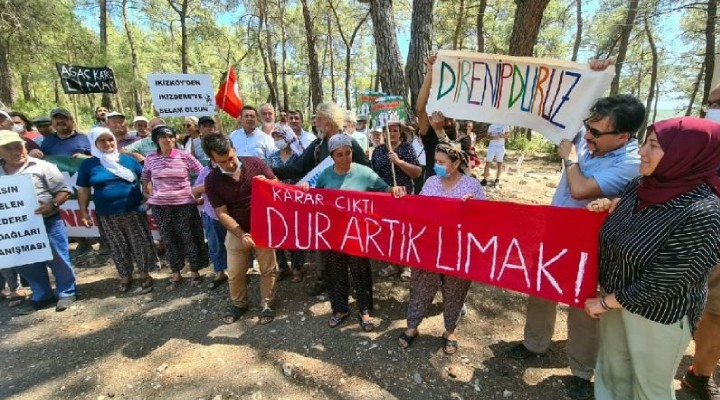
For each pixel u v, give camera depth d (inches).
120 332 137.8
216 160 121.3
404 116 155.6
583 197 89.7
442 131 137.8
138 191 164.2
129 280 168.7
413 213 114.7
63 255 155.9
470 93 121.9
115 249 162.9
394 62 237.1
